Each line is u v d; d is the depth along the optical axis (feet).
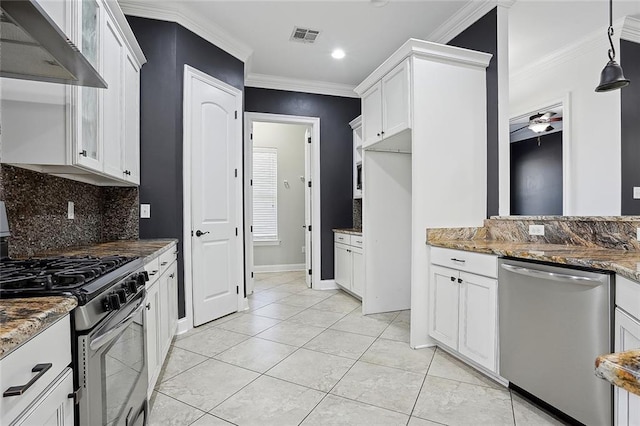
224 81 11.44
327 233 15.60
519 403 6.14
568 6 7.61
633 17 6.73
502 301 6.53
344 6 9.67
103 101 6.51
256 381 7.00
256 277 18.53
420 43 8.50
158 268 6.85
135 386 4.80
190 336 9.52
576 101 7.48
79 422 3.12
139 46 8.94
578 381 5.13
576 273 5.17
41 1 4.71
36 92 5.28
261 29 10.87
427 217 8.71
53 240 6.86
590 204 7.16
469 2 9.39
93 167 6.06
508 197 8.91
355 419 5.70
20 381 2.26
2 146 5.15
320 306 12.66
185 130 9.98
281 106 14.96
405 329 10.16
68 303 2.95
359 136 15.21
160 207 9.56
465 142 9.03
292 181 20.98
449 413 5.85
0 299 2.99
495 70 9.02
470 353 7.35
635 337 4.21
